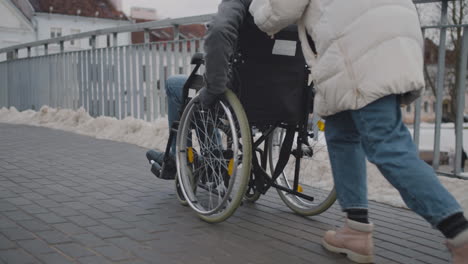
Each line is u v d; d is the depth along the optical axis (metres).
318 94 2.61
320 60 2.46
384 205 4.01
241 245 2.91
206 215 3.33
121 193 4.11
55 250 2.66
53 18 45.72
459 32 4.46
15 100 12.61
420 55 2.39
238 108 3.08
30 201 3.73
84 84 9.66
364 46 2.32
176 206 3.75
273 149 3.68
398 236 3.19
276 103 3.15
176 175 3.80
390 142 2.35
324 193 3.46
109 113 8.98
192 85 3.58
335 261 2.70
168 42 7.40
